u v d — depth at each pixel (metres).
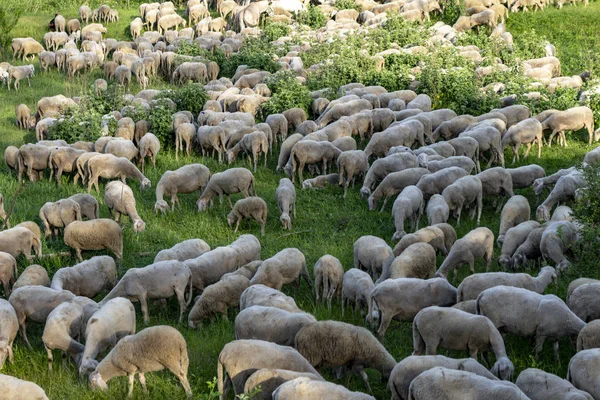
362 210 26.58
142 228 24.73
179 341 15.34
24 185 29.42
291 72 37.19
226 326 18.67
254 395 13.71
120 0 65.62
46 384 16.38
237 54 45.00
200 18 57.69
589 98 32.97
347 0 56.59
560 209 22.97
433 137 30.97
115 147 29.78
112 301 17.38
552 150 30.94
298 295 20.59
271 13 55.38
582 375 14.22
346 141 29.47
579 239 20.30
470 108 33.56
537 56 42.28
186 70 42.88
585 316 17.22
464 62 39.25
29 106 40.97
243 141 30.30
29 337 18.94
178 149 32.28
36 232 23.36
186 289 20.00
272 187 28.77
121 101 36.25
